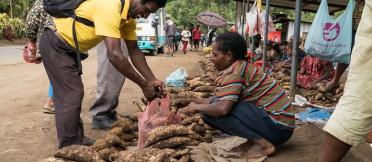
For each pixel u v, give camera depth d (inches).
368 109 91.4
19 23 1245.1
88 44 150.5
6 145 171.6
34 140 179.3
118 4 139.3
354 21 262.2
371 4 93.2
